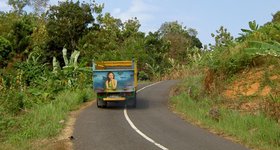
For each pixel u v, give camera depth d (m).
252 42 18.47
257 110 16.12
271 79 18.08
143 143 12.29
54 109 18.11
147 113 19.53
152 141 12.58
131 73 21.56
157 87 34.78
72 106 21.59
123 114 19.20
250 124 14.12
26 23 47.53
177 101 23.06
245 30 24.39
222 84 20.58
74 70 29.56
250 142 11.89
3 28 47.72
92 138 13.12
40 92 22.86
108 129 14.87
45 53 45.84
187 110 19.27
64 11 47.28
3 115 15.92
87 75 31.09
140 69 54.56
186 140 12.68
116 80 21.52
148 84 38.88
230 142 12.26
